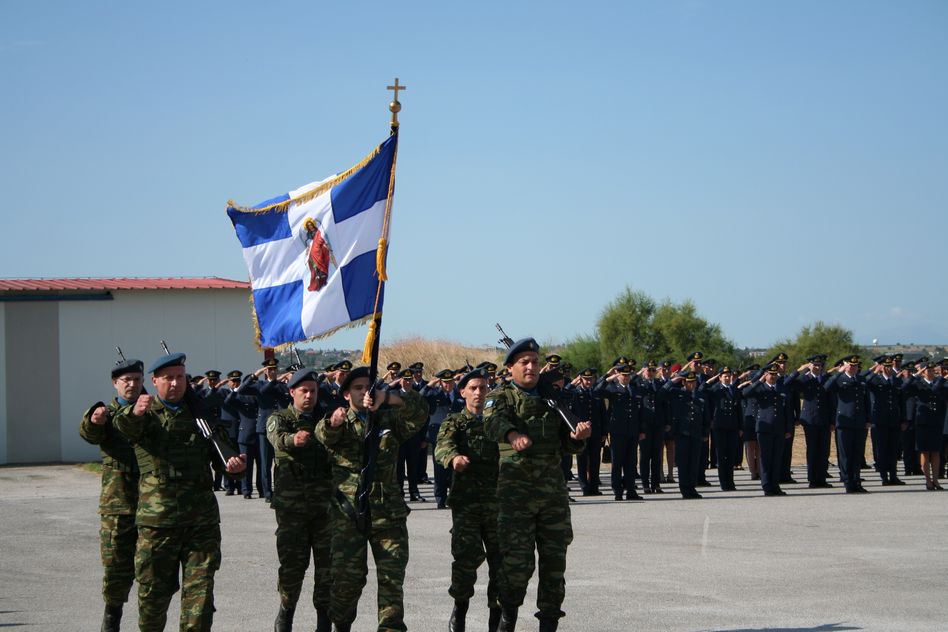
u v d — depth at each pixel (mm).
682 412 19609
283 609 8742
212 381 21453
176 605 10320
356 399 8414
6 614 9609
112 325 28547
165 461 7645
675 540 13664
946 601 9711
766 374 20078
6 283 29156
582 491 21188
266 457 19500
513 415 8281
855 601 9711
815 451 20812
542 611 8203
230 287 29359
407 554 8008
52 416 27984
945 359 21016
